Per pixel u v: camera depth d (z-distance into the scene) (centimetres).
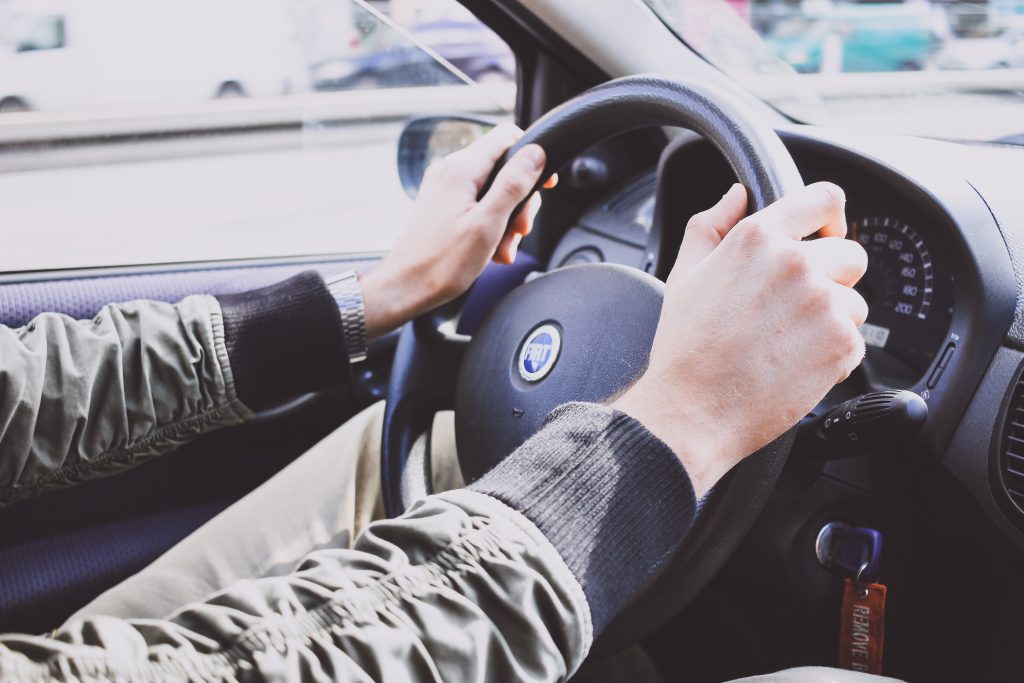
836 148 102
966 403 87
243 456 125
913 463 89
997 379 85
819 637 98
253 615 44
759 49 141
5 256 122
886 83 137
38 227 130
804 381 52
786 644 102
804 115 133
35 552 109
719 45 138
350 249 138
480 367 83
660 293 72
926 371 91
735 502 62
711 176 103
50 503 111
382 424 98
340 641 43
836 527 94
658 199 104
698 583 65
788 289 52
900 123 126
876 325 103
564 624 45
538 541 46
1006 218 89
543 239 146
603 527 47
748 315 52
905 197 96
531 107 143
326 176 158
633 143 144
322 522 99
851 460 93
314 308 83
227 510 104
